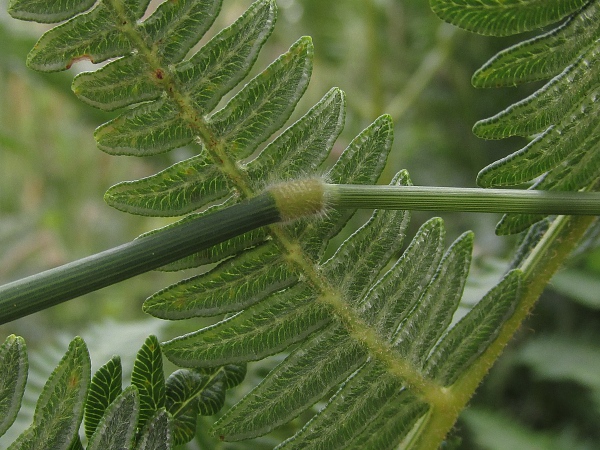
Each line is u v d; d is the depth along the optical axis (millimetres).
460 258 103
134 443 95
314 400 100
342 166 98
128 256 90
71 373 92
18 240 277
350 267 100
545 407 205
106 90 93
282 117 96
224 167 96
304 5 261
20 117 293
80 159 308
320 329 100
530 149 99
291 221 94
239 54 95
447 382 105
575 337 193
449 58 246
